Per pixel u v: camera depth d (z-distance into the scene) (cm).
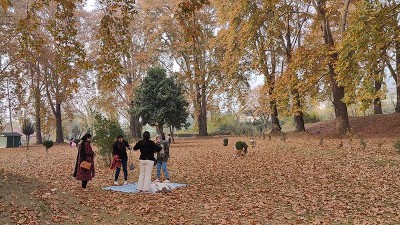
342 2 2700
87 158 1155
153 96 3553
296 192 1041
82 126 8419
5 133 5756
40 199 880
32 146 4841
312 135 2967
